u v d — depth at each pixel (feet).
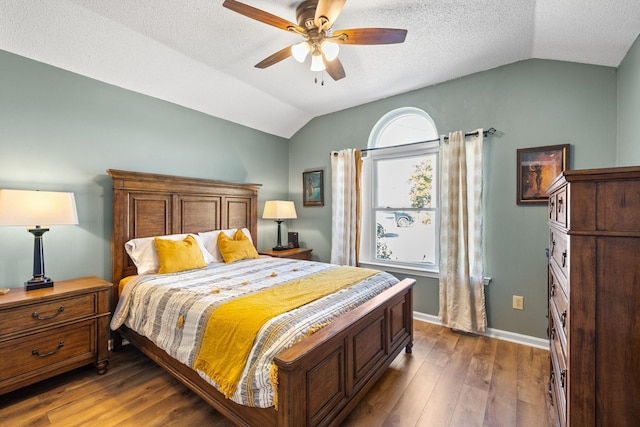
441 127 10.23
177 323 6.03
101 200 8.68
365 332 6.05
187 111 10.91
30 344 6.25
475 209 9.25
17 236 7.31
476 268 9.26
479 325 9.21
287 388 4.06
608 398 3.10
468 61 8.80
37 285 6.90
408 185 11.53
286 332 4.67
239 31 7.43
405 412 5.88
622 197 3.00
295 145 14.75
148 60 8.62
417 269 10.70
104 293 7.41
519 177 8.77
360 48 8.15
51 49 7.47
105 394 6.48
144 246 8.68
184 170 10.78
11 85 7.18
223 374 4.90
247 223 12.56
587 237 3.16
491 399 6.24
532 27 6.88
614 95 7.55
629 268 2.99
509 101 8.96
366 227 12.50
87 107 8.43
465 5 6.25
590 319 3.16
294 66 9.36
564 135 8.16
